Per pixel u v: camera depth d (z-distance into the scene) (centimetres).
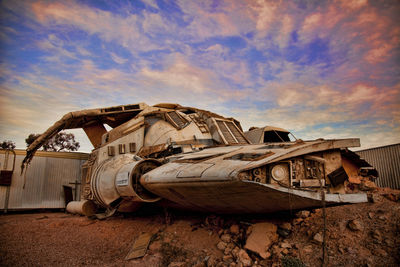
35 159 1345
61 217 1012
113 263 540
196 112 1023
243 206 504
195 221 688
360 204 598
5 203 1245
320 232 507
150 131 930
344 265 421
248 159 458
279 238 528
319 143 471
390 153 1012
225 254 517
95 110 1019
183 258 533
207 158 543
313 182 473
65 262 545
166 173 551
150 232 670
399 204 565
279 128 954
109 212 827
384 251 430
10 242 656
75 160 1449
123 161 771
